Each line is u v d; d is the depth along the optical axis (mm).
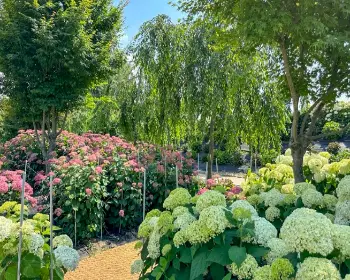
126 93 9383
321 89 4555
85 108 10203
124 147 6891
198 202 1994
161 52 8352
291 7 3621
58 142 8031
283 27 3604
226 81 7453
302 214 1574
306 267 1367
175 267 1832
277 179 3807
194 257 1717
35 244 1724
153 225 2137
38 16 7066
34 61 7113
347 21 3699
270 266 1522
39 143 7480
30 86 7129
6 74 7172
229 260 1623
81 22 7152
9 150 7789
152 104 8906
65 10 7191
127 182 5258
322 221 1465
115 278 3447
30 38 6992
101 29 8352
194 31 7766
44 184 4812
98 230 4730
